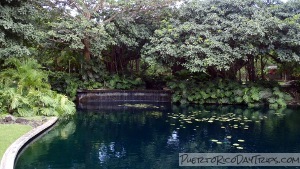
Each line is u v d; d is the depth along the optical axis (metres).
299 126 7.48
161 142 6.02
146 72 15.52
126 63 14.88
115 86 13.45
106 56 14.31
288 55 10.59
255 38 10.62
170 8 12.68
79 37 10.91
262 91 11.31
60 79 12.76
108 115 9.35
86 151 5.37
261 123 7.88
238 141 6.05
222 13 11.48
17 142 5.21
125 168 4.51
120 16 12.20
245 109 10.64
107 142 6.02
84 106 11.58
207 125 7.61
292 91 12.40
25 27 8.88
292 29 10.30
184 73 13.46
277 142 5.96
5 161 4.17
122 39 11.90
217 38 10.98
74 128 7.33
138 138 6.34
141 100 13.09
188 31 11.26
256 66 15.02
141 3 11.94
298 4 11.12
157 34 11.84
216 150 5.43
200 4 12.05
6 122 6.77
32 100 8.16
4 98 7.73
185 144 5.87
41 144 5.80
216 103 11.99
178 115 9.23
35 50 11.45
